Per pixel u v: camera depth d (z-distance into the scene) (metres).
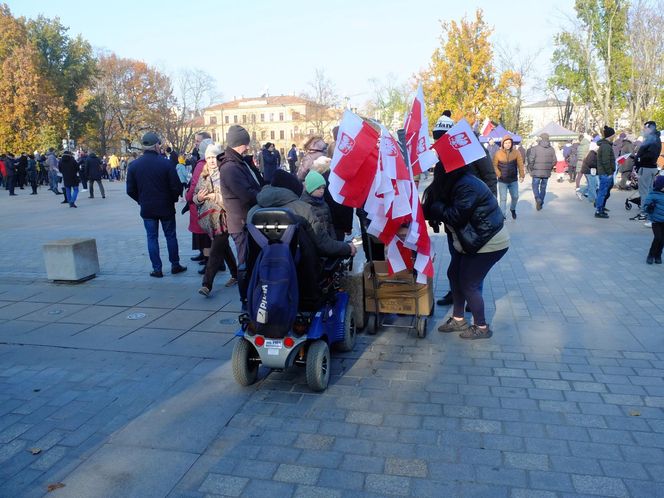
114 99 66.25
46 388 4.39
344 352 4.97
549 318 5.66
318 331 4.12
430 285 5.43
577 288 6.67
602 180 11.79
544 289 6.66
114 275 8.00
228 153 5.90
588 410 3.81
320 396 4.16
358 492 3.02
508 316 5.76
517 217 12.34
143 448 3.52
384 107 53.44
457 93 33.22
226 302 6.61
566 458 3.26
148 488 3.11
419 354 4.89
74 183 17.70
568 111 52.06
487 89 33.09
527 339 5.13
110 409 4.04
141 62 68.19
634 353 4.74
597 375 4.35
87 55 58.09
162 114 68.62
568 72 40.78
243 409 3.99
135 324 5.88
